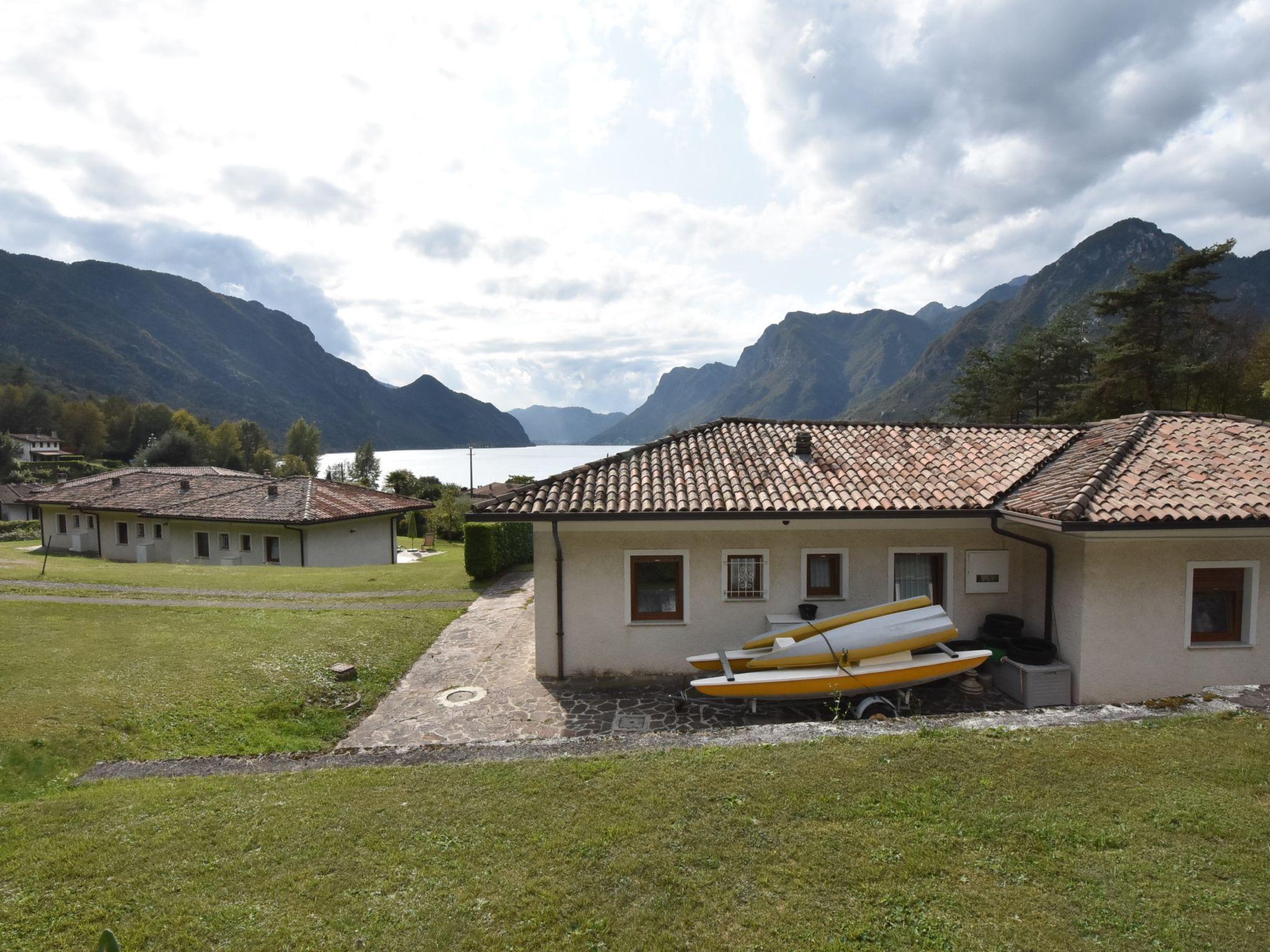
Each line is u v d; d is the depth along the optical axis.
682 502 10.88
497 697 10.88
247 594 18.56
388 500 33.81
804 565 11.41
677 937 4.16
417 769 6.86
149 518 30.86
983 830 5.27
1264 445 10.72
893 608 10.24
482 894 4.64
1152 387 35.75
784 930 4.20
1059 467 11.51
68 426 108.88
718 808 5.74
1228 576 9.95
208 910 4.52
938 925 4.20
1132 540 9.74
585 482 11.93
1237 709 7.52
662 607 11.59
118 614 14.95
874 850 5.04
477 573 21.20
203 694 10.05
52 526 37.88
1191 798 5.66
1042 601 10.81
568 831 5.45
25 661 10.94
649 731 9.40
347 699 10.84
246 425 122.81
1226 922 4.15
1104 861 4.83
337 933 4.27
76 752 8.02
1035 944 4.02
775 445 13.52
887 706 9.24
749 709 9.95
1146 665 9.88
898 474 11.88
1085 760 6.41
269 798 6.22
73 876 4.96
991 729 7.21
